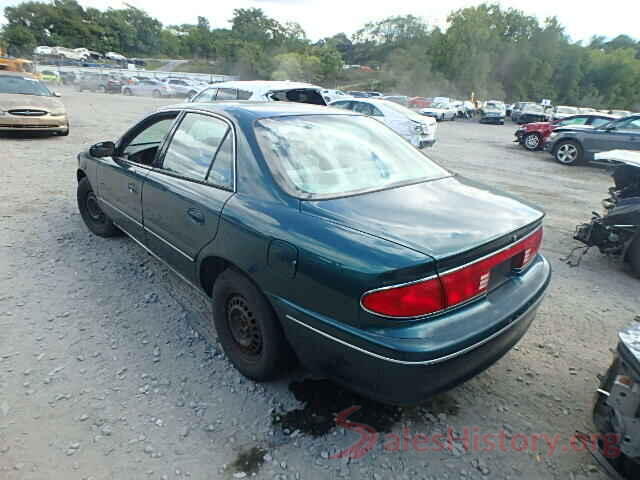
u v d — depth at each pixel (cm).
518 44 7925
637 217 437
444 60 7412
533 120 3108
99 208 464
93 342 301
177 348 299
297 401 257
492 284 230
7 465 209
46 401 248
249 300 250
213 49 9375
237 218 247
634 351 205
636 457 201
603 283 437
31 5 8662
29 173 745
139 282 385
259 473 211
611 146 1168
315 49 8188
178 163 316
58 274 393
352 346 202
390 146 316
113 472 208
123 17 9738
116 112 1903
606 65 8469
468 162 1209
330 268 203
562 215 684
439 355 192
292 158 265
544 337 337
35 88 1162
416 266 189
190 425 237
